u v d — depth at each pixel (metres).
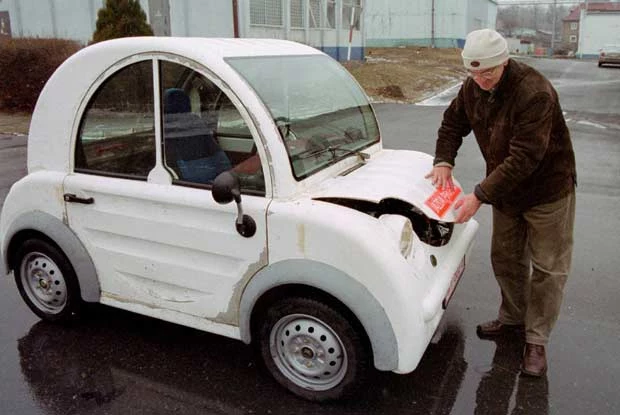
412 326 2.71
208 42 3.18
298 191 2.89
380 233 2.77
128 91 3.17
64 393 3.13
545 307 3.22
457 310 4.03
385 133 11.37
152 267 3.26
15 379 3.27
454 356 3.45
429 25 45.56
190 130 3.02
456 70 27.72
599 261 4.88
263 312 3.04
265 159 2.83
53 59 14.36
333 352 2.91
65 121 3.40
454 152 3.53
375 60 30.66
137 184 3.21
